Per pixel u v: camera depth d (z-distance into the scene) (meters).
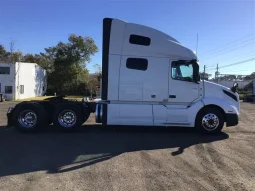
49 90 68.56
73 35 68.88
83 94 66.81
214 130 10.98
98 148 8.65
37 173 6.39
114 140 9.78
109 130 11.66
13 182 5.84
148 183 5.81
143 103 11.03
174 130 11.80
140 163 7.16
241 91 69.25
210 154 8.05
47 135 10.64
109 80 10.99
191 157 7.74
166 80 11.00
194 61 11.01
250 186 5.71
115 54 10.97
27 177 6.13
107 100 11.04
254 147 8.92
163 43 10.98
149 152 8.23
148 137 10.34
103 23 11.02
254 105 32.22
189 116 10.96
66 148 8.64
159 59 10.98
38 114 11.15
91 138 10.09
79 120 11.22
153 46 10.96
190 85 11.02
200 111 11.03
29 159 7.46
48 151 8.29
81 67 68.81
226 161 7.38
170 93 11.01
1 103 36.44
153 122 11.01
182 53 11.00
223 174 6.40
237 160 7.48
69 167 6.82
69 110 11.23
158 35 11.03
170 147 8.86
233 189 5.55
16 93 46.75
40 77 60.44
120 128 12.12
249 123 14.53
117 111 11.00
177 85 11.02
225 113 10.91
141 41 10.98
